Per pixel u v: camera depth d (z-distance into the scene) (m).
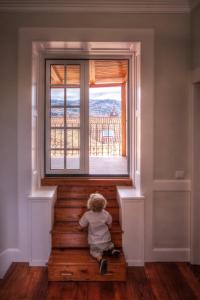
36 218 3.87
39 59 4.49
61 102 4.81
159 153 4.02
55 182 4.55
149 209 3.99
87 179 4.60
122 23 3.96
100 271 3.44
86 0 3.85
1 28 3.91
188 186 4.03
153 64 3.97
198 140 3.97
